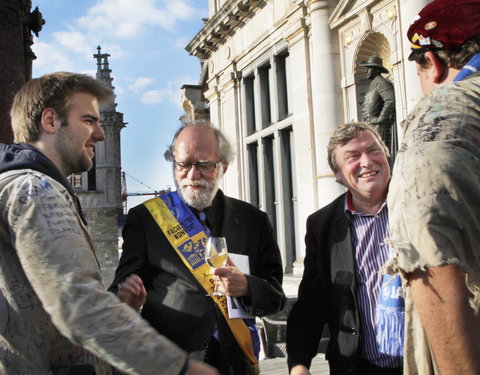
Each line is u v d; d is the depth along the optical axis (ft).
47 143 5.81
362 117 28.78
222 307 8.02
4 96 11.94
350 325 7.62
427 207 3.49
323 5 30.63
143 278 8.61
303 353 8.11
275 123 38.32
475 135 3.65
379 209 7.84
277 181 38.45
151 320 8.29
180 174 8.65
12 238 4.66
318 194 30.94
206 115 51.90
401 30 25.02
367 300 7.63
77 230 4.79
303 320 8.32
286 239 37.50
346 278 7.77
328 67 30.37
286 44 35.91
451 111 3.77
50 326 5.00
